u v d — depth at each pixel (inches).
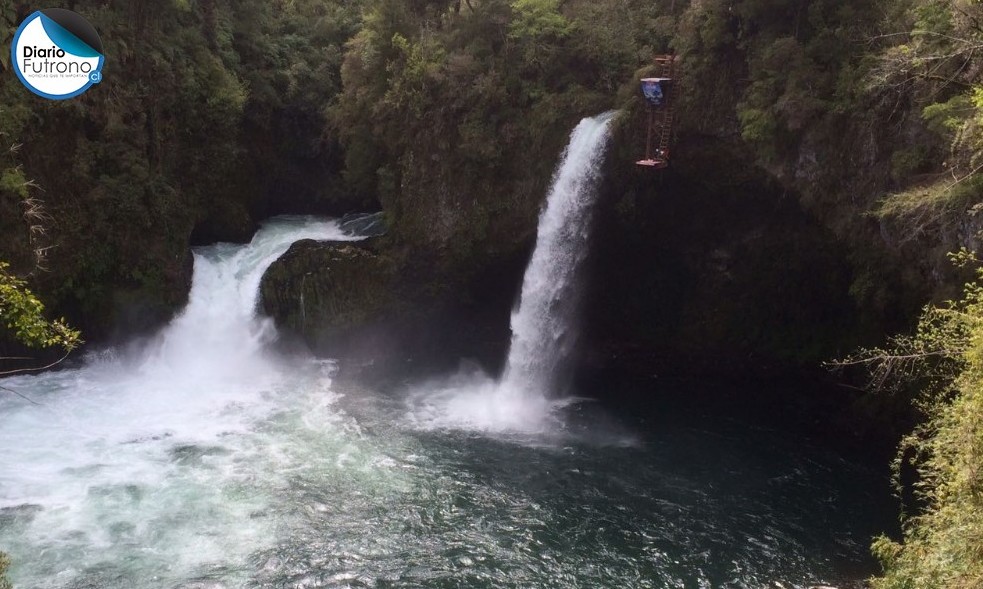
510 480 805.2
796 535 711.7
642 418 987.9
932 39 660.7
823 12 831.7
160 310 1091.3
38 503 713.6
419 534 693.9
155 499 732.7
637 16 1103.0
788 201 911.0
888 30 779.4
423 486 783.7
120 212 1061.8
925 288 778.8
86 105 1015.6
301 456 838.5
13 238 957.2
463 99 1123.3
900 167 760.3
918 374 690.2
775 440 923.4
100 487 749.3
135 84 1087.6
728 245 1021.8
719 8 892.0
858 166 821.9
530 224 1095.6
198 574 619.5
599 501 767.1
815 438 930.1
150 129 1122.0
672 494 785.6
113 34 1050.1
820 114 832.3
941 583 399.9
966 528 393.1
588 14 1114.7
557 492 782.5
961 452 414.6
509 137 1098.1
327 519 712.4
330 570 633.0
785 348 1046.4
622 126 962.7
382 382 1095.6
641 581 631.2
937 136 726.5
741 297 1056.8
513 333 1096.8
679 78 942.4
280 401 1000.2
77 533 669.3
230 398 1000.9
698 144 943.7
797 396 1033.5
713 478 823.7
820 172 852.6
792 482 817.5
